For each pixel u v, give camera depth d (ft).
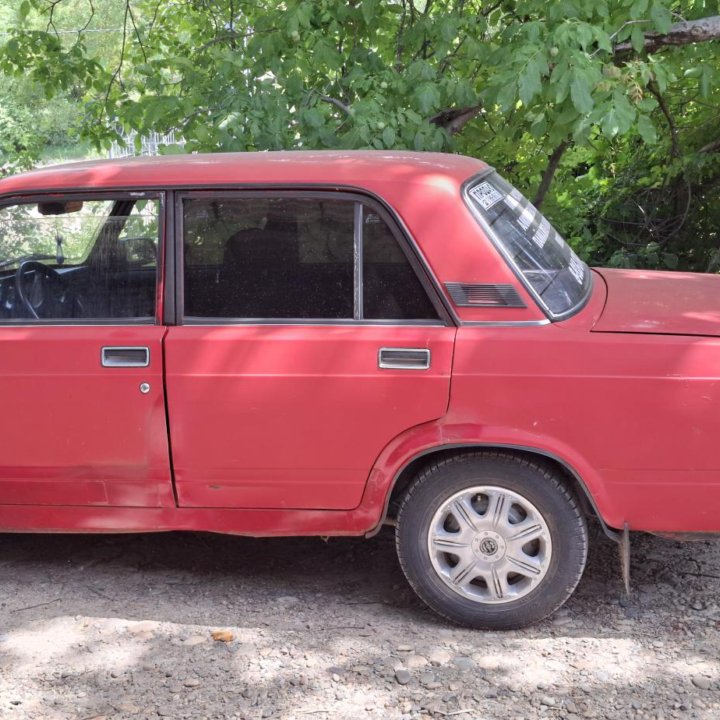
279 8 22.49
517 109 21.83
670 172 25.94
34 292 12.08
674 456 10.73
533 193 25.26
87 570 13.62
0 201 12.17
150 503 11.99
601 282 13.29
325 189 11.42
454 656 10.96
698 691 10.12
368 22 20.90
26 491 12.19
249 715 9.91
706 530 10.93
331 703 10.08
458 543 11.35
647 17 18.88
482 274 11.10
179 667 10.89
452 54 21.79
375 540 14.43
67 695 10.39
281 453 11.47
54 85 25.62
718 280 13.61
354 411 11.21
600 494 10.94
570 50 17.26
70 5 37.01
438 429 11.07
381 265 11.29
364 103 19.53
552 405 10.78
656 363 10.63
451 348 10.95
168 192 11.76
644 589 12.52
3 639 11.61
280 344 11.28
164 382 11.53
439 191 11.32
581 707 9.87
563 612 12.00
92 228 11.96
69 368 11.71
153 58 26.37
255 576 13.34
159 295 11.70
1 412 11.94
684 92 25.17
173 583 13.16
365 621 11.93
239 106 19.74
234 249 11.61
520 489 11.12
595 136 25.03
